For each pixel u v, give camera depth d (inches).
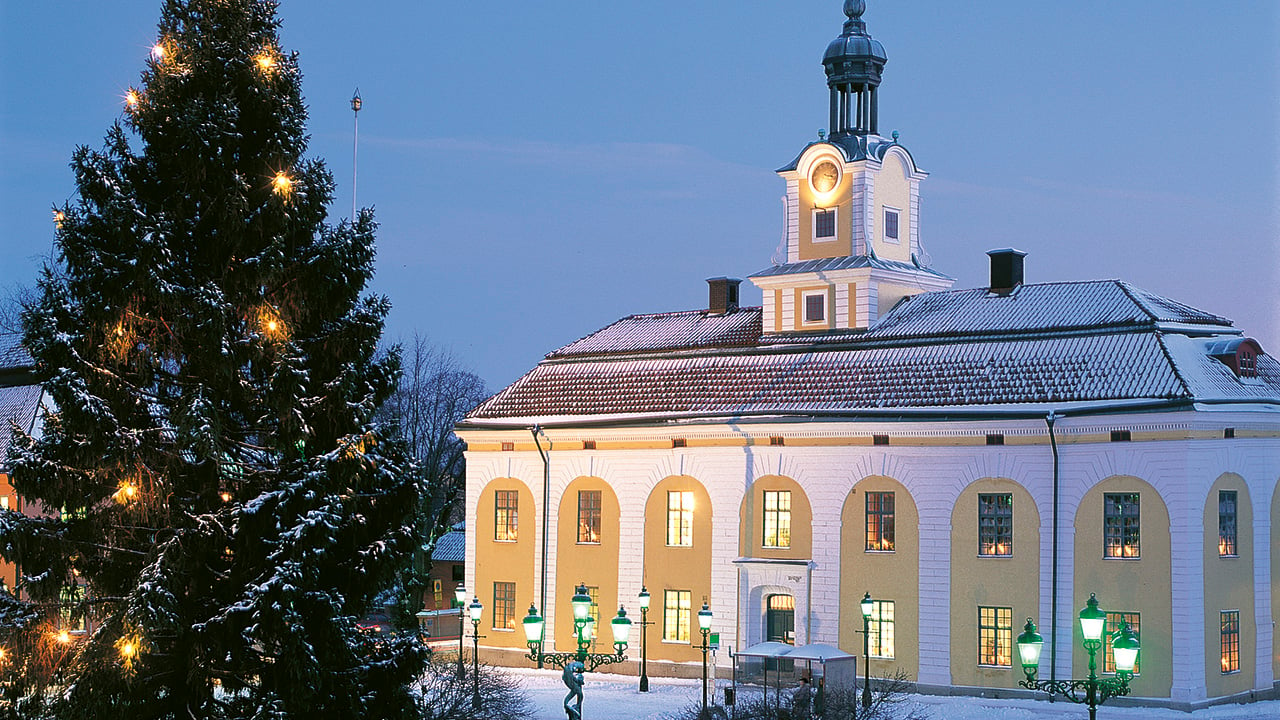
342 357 1355.8
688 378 2460.6
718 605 2340.1
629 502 2431.1
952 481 2172.7
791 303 2485.2
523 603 2522.1
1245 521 2086.6
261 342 1291.8
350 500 1300.4
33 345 1258.6
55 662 1246.3
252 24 1385.3
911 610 2188.7
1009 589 2123.5
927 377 2241.6
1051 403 2102.6
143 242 1248.2
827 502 2263.8
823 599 2253.9
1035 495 2112.5
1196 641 2012.8
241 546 1269.7
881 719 1827.0
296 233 1338.6
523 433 2524.6
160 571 1212.5
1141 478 2043.6
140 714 1243.2
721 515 2348.7
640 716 1969.7
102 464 1238.3
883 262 2464.3
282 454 1314.0
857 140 2507.4
